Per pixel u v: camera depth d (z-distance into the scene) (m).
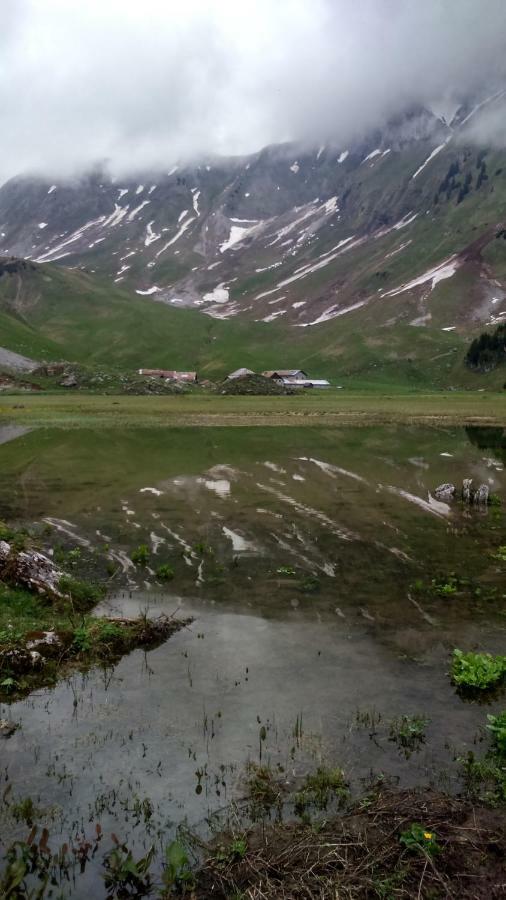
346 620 15.66
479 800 8.71
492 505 29.67
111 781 9.25
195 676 12.57
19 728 10.60
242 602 16.91
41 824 8.37
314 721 10.88
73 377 145.00
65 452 47.91
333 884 7.14
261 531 24.59
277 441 55.69
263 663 13.18
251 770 9.52
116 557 21.11
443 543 23.06
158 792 9.02
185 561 20.67
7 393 129.12
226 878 7.43
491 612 16.34
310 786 9.07
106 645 13.61
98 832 8.16
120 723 10.80
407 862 7.46
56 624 14.59
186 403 105.94
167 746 10.12
